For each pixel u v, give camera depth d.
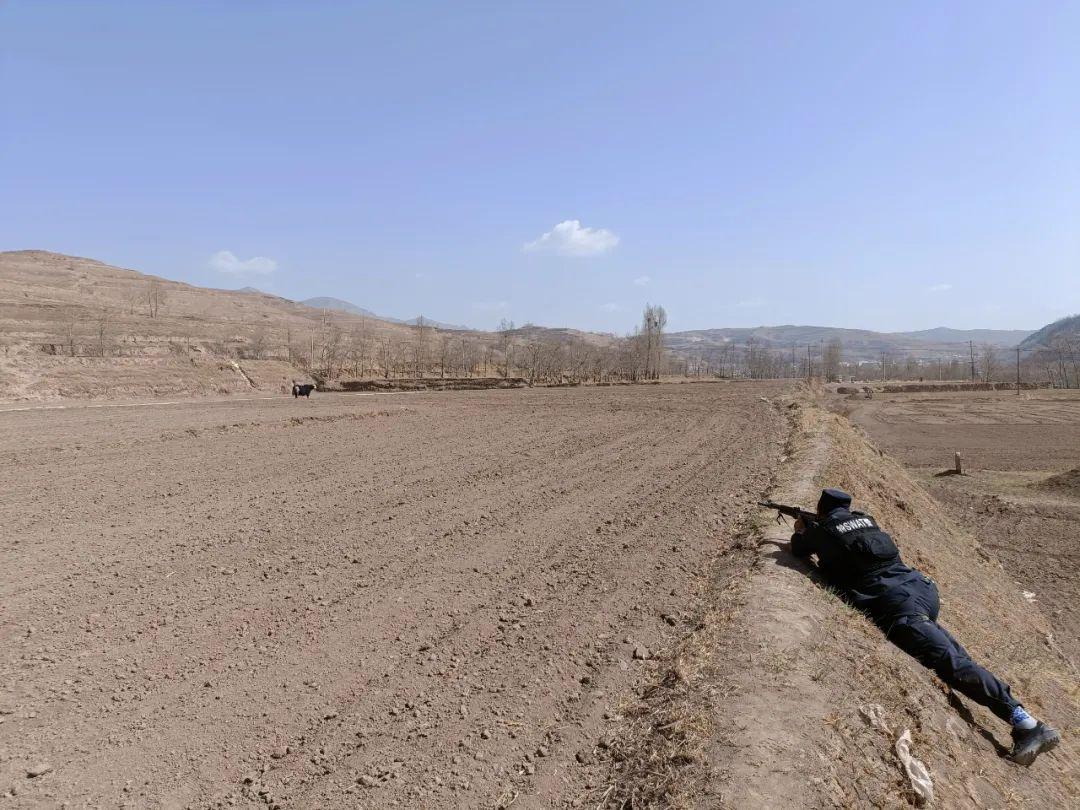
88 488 12.52
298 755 4.07
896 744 4.41
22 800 3.61
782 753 3.83
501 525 9.86
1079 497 25.81
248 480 13.52
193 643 5.66
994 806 4.59
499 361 114.62
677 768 3.76
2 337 64.50
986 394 107.38
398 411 31.72
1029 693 7.72
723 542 8.71
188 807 3.59
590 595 6.85
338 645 5.64
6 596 6.74
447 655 5.46
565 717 4.53
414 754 4.09
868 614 6.21
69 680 4.99
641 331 108.38
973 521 23.36
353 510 10.85
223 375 52.66
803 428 21.62
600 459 16.88
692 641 5.42
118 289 181.25
